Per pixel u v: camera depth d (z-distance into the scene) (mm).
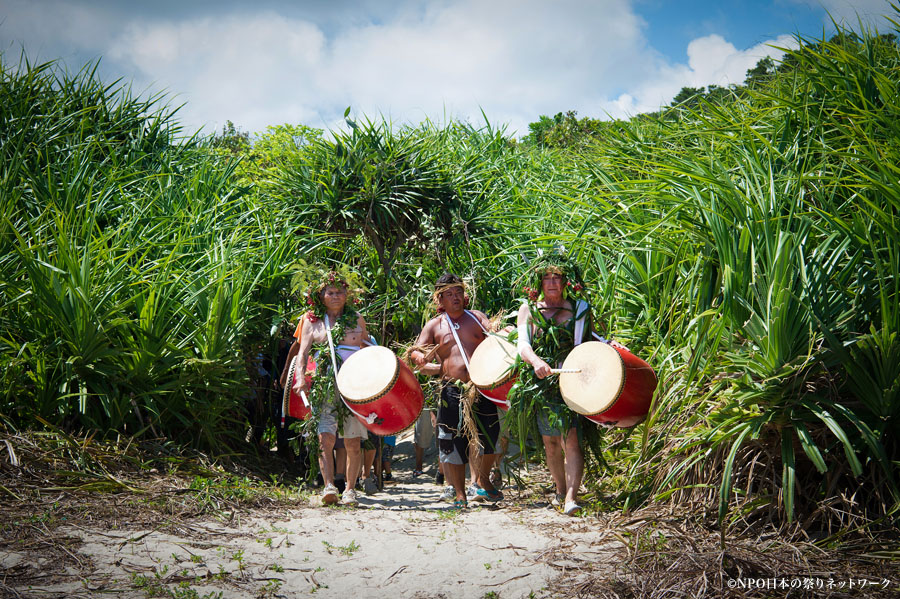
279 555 3803
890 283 4211
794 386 4105
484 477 5570
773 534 3982
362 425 5441
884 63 5934
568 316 5031
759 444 4309
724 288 4371
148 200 7480
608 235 6254
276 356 6875
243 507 4773
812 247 4660
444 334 5629
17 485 4332
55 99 8828
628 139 7520
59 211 6246
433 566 3689
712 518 4238
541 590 3346
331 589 3354
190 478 5156
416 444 7555
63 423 5312
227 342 5984
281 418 6898
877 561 3607
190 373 5832
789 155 5457
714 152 5977
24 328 5441
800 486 4176
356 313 5734
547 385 4938
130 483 4773
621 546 3965
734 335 4582
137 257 6477
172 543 3793
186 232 6918
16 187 6668
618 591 3303
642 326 5609
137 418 5637
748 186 4957
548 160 10078
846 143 5363
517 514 4938
